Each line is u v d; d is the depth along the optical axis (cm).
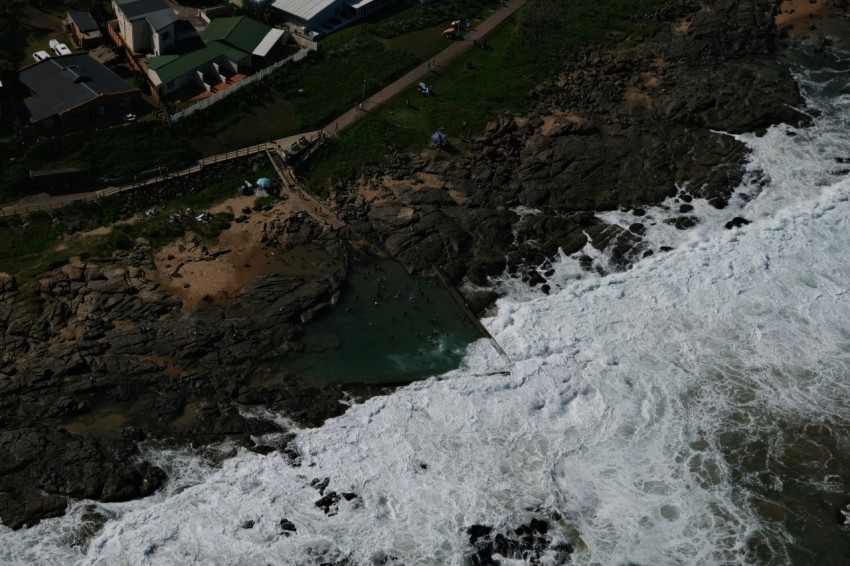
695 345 7425
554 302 7738
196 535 5844
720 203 8812
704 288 7919
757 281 8000
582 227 8488
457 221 8406
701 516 6147
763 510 6203
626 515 6131
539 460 6469
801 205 8869
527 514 6097
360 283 7819
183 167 8738
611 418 6800
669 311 7700
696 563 5862
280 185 8725
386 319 7512
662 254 8262
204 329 7125
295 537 5875
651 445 6625
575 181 8931
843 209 8819
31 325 6975
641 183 8988
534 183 8900
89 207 8094
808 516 6169
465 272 7962
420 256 8038
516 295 7812
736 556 5909
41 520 5831
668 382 7100
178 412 6575
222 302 7425
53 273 7456
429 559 5788
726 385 7106
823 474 6456
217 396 6712
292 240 8094
